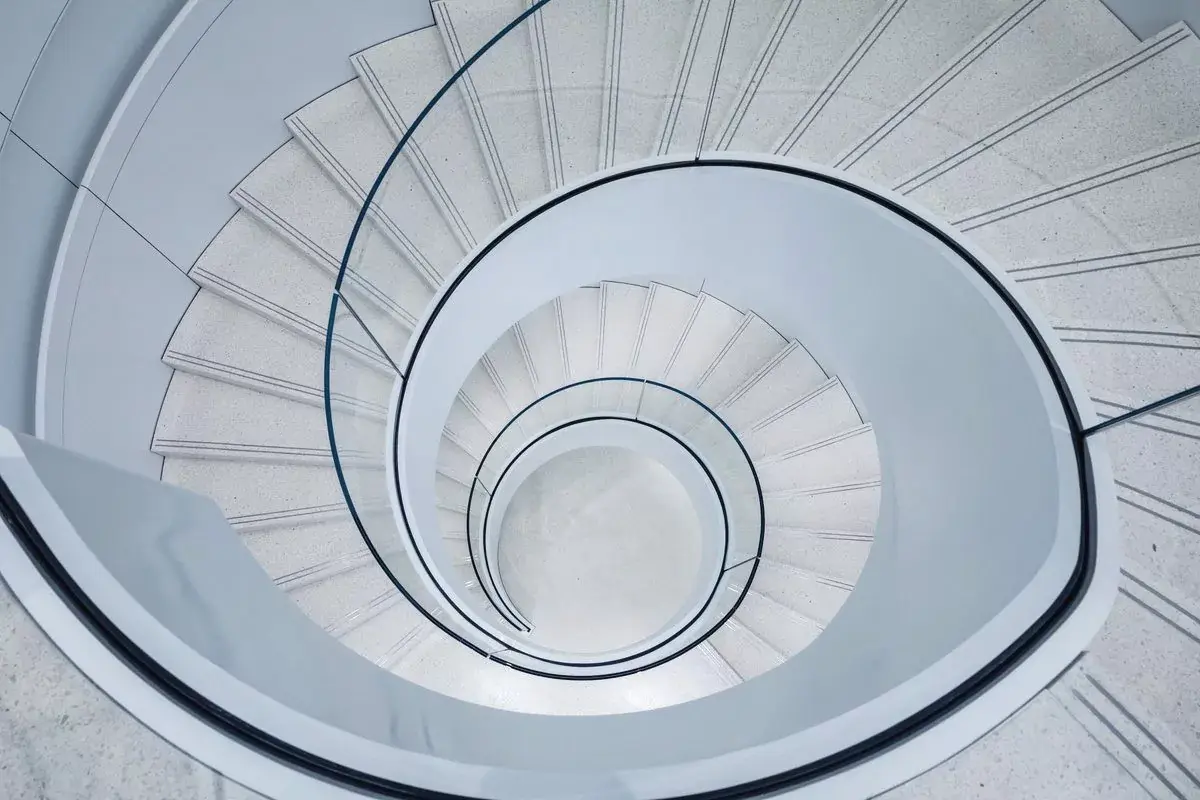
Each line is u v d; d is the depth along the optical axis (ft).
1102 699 5.68
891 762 5.36
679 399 19.42
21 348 8.62
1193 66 9.38
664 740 6.29
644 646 17.58
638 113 11.40
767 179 10.89
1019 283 9.12
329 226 12.70
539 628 21.88
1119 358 8.41
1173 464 7.08
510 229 11.69
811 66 11.12
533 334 18.47
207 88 10.97
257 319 12.50
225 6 10.48
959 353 9.61
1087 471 7.29
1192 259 8.58
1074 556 6.81
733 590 18.07
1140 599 6.26
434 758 5.34
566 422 21.17
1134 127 9.48
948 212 9.82
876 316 11.44
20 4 7.98
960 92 10.34
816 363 17.33
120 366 10.80
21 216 8.51
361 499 11.31
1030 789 5.24
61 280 9.20
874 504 16.76
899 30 10.91
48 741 4.04
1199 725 5.56
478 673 13.21
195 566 5.44
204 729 4.29
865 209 10.14
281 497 12.34
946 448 10.15
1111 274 8.86
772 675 8.02
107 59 9.50
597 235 12.78
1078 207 9.25
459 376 14.15
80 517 4.40
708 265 13.69
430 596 13.23
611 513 22.74
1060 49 10.23
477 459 19.61
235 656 4.95
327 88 13.02
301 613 6.82
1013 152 9.85
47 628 4.11
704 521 21.50
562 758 5.94
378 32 13.01
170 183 11.08
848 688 6.71
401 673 12.55
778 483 17.57
